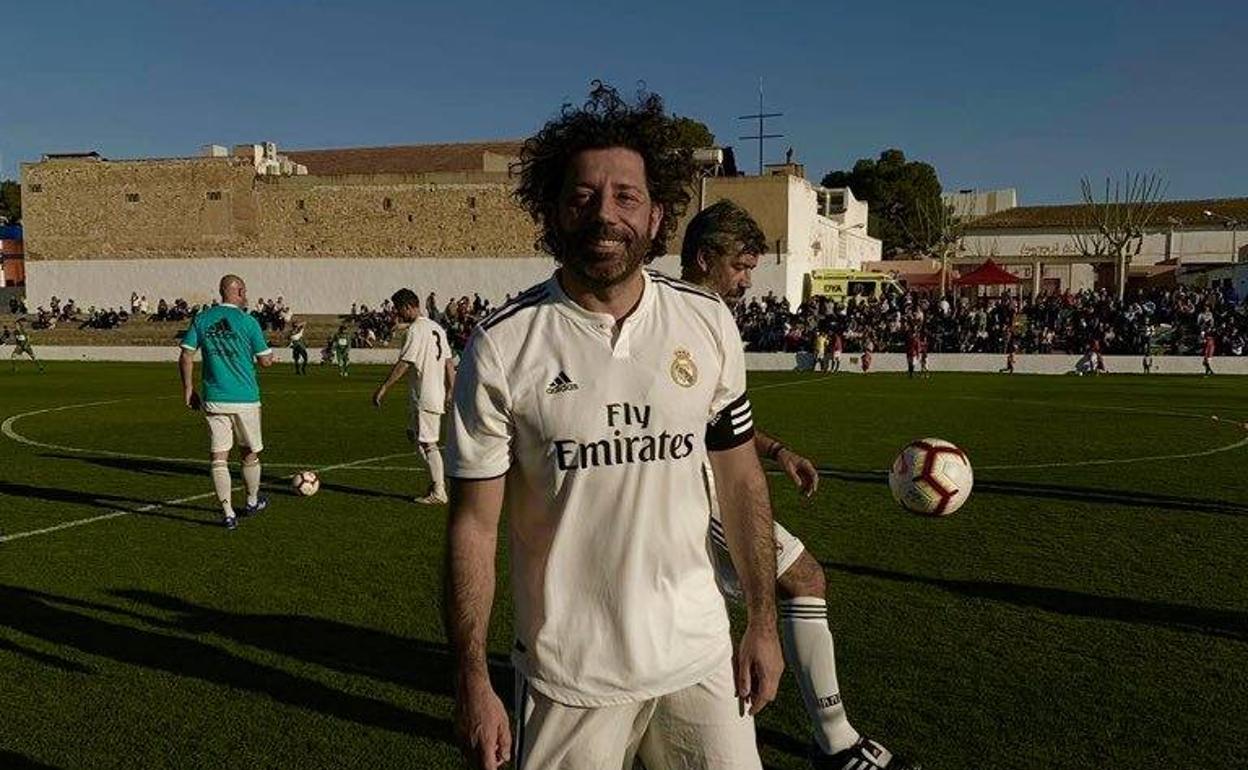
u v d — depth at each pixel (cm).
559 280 209
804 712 406
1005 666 450
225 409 755
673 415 203
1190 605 545
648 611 207
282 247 4809
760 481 231
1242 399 1988
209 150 4884
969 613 530
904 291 4122
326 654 470
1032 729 382
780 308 3359
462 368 205
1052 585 585
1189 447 1245
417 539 721
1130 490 923
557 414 198
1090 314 3069
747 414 227
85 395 2064
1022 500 869
